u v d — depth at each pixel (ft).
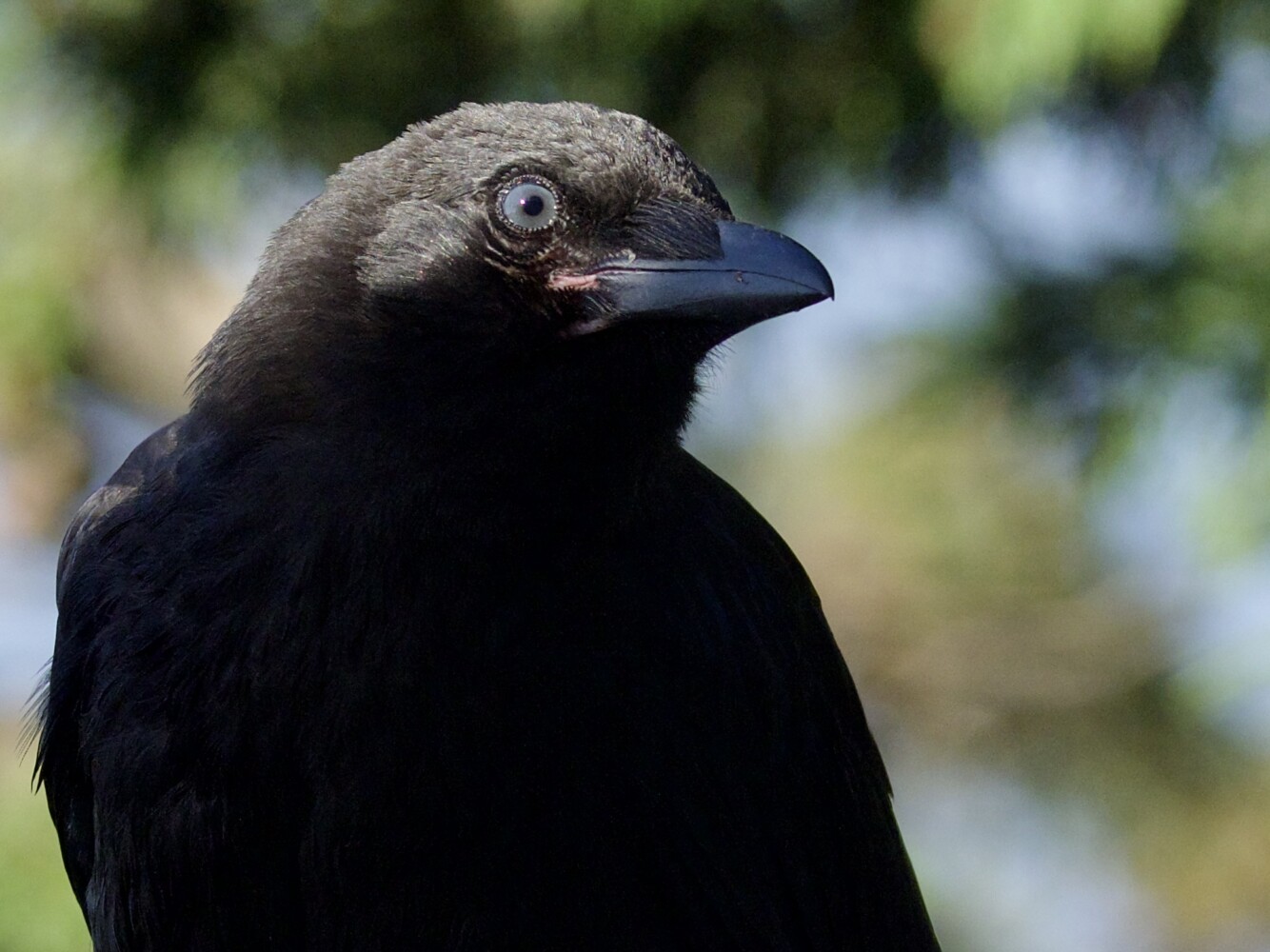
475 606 21.13
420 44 42.34
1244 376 39.65
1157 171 42.32
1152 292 40.55
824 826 24.68
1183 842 48.96
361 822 21.24
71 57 43.83
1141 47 37.58
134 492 22.77
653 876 22.38
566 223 21.77
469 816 21.34
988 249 43.01
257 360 22.13
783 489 48.96
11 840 42.11
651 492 22.63
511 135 22.18
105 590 22.34
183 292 50.44
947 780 50.19
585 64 41.70
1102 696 47.88
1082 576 47.67
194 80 43.21
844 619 48.44
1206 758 48.62
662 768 22.25
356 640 21.06
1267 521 38.99
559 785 21.56
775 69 41.50
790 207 43.42
